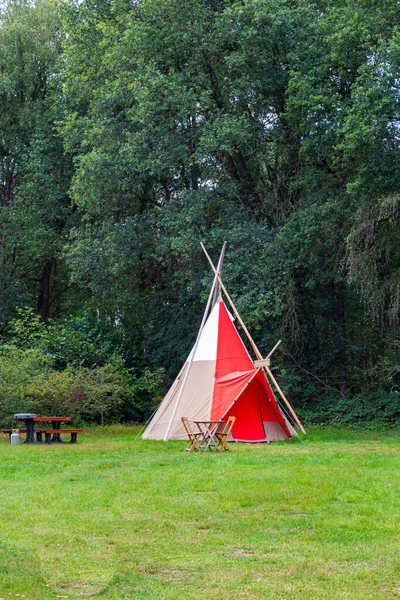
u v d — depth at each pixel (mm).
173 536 7727
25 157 31875
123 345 28875
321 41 22078
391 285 20844
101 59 26734
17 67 32219
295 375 25641
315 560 6754
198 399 18203
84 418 24844
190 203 23844
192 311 27953
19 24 32938
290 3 23688
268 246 22375
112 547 7305
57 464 13484
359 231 20047
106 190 26062
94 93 26234
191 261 25188
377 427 22719
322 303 25969
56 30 34406
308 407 25797
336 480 11102
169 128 23359
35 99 33281
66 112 28625
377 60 19547
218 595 5773
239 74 23594
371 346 27188
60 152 32594
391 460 13719
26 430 18453
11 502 9500
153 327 29938
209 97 23531
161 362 29406
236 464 13211
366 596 5734
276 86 23391
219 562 6723
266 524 8258
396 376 25922
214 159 24344
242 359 18734
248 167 25703
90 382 22953
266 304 22359
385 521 8336
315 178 23094
